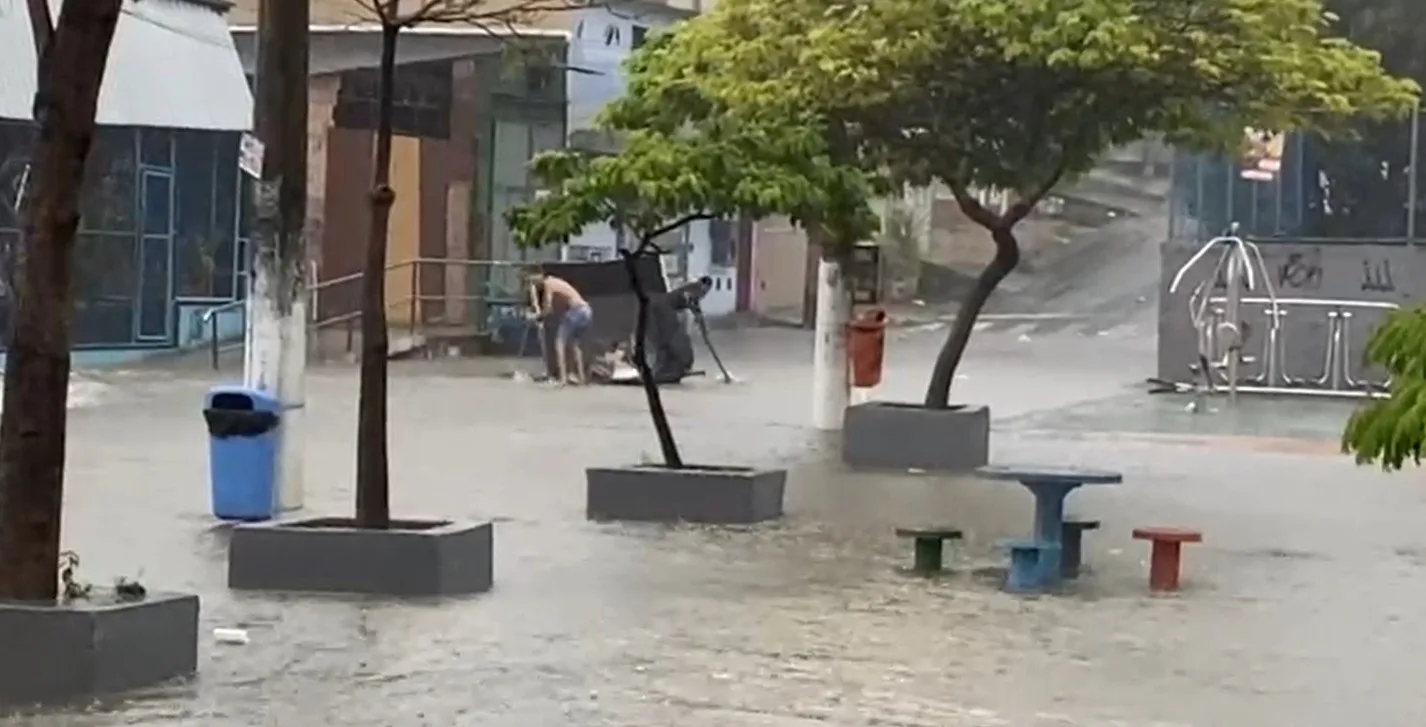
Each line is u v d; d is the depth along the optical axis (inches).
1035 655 799.7
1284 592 962.1
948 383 1475.1
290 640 795.4
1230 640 840.9
